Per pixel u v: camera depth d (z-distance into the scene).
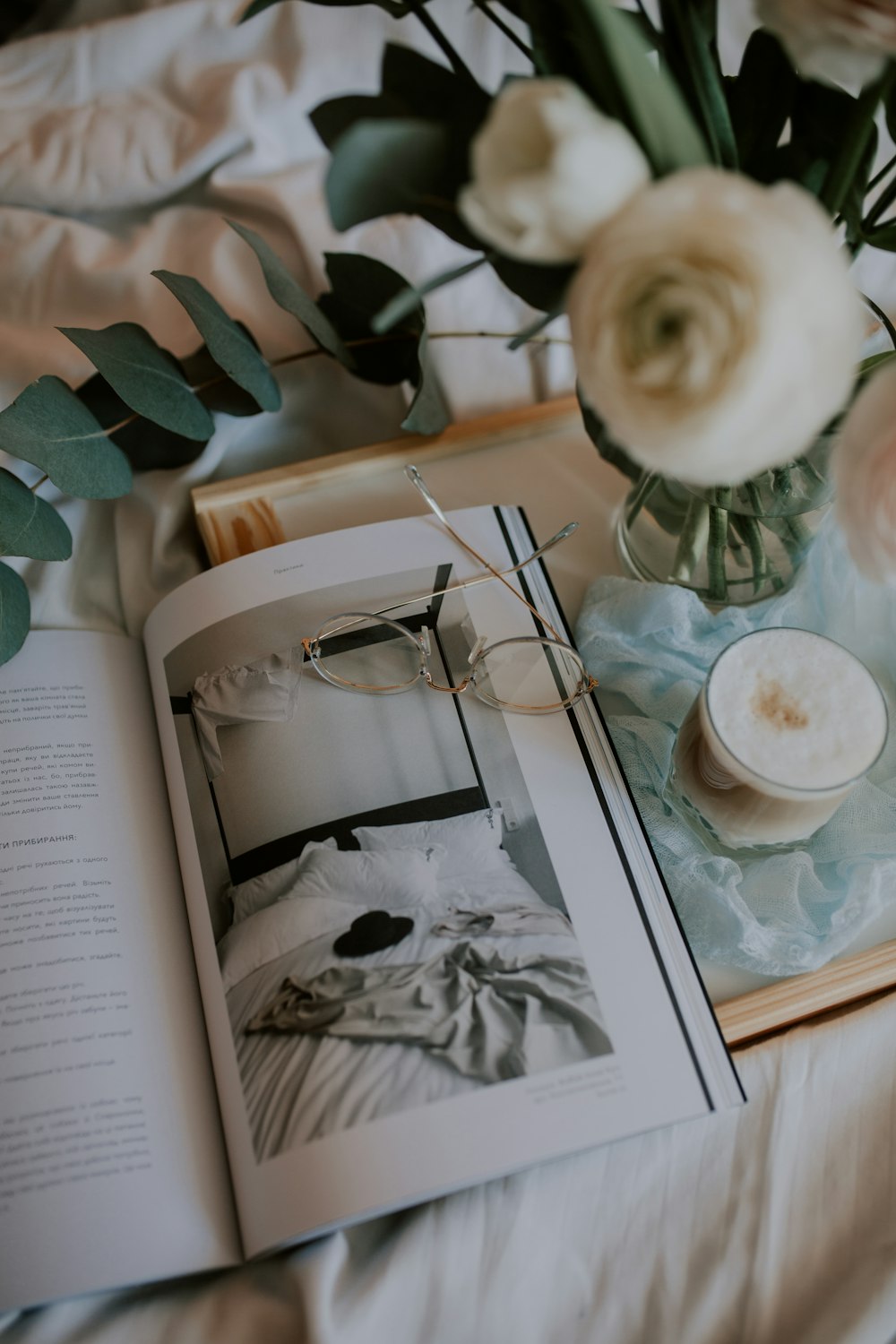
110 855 0.50
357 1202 0.40
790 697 0.42
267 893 0.47
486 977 0.44
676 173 0.28
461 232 0.39
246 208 0.70
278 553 0.54
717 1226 0.44
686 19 0.33
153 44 0.72
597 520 0.60
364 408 0.68
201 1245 0.43
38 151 0.71
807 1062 0.46
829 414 0.26
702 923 0.47
